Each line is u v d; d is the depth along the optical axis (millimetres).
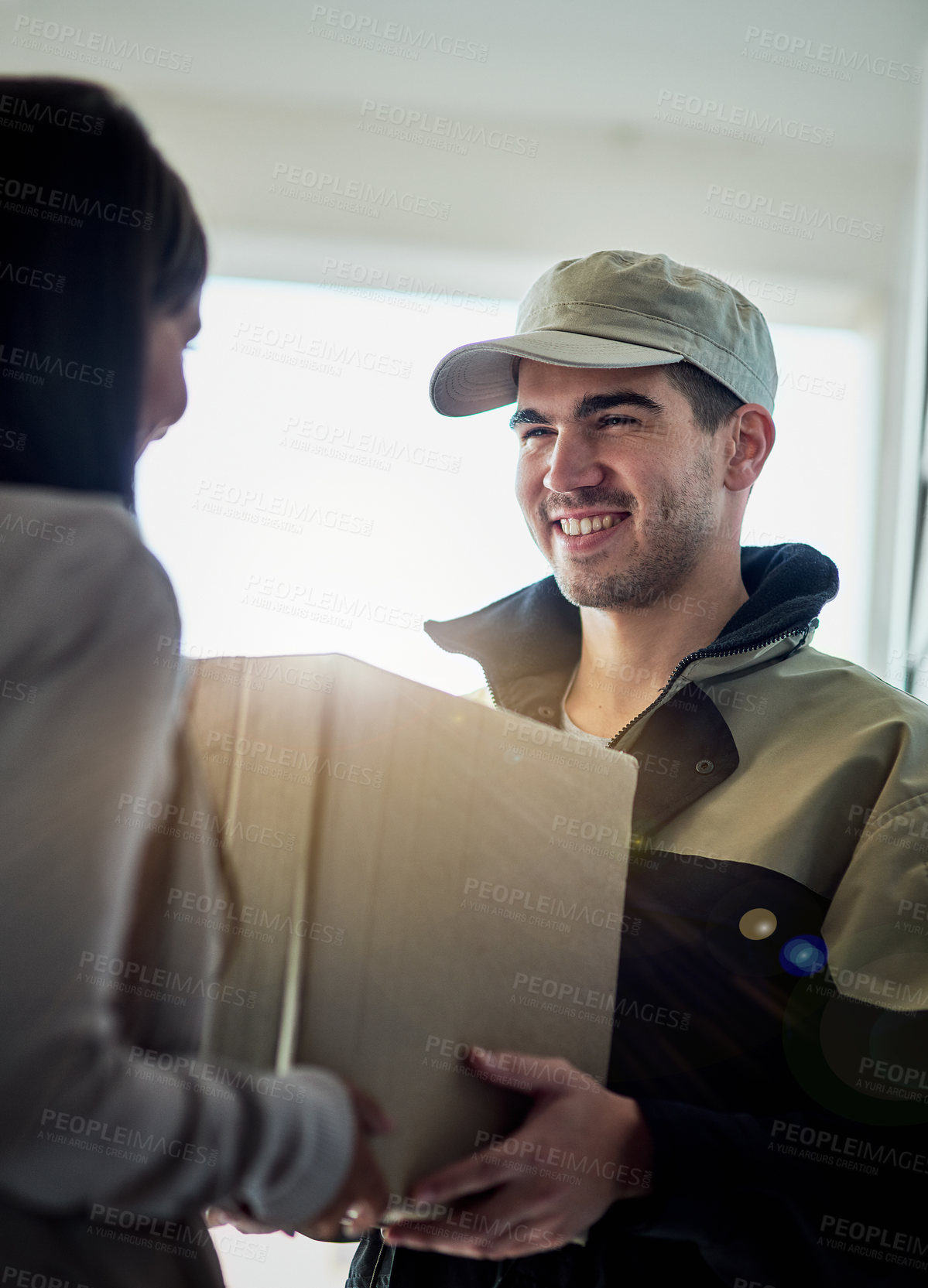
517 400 1408
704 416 1271
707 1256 885
